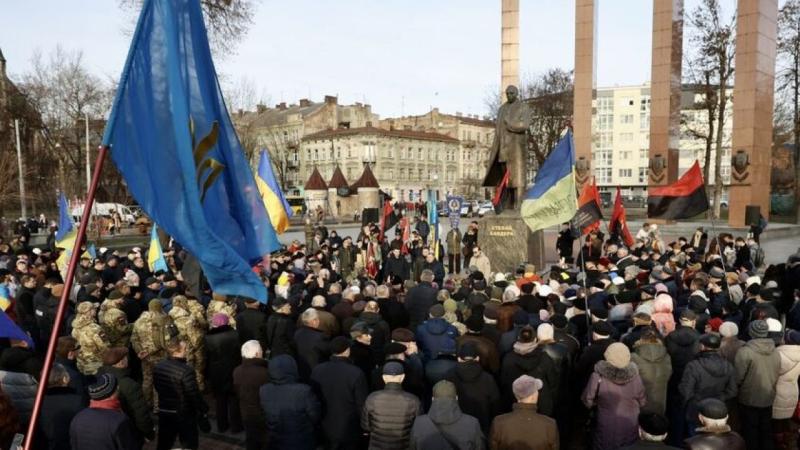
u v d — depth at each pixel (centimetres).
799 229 3098
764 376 553
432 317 674
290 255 1463
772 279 1050
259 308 848
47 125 4756
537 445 416
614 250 1434
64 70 4862
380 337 716
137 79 371
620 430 488
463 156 9569
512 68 2594
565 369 581
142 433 525
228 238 406
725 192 7444
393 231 3369
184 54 392
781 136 4562
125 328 762
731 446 383
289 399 499
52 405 466
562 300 823
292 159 8625
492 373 609
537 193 874
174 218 371
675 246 1508
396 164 8275
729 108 4559
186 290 882
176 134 371
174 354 578
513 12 2578
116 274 1195
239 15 2509
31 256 1465
